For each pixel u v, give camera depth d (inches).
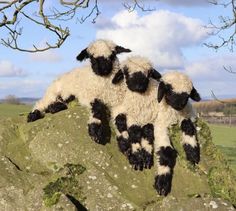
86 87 125.4
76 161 124.1
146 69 117.9
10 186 121.3
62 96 136.6
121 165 123.6
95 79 123.6
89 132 123.6
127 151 121.1
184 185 119.6
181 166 121.0
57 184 119.1
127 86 118.4
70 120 129.5
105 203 117.9
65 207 112.0
